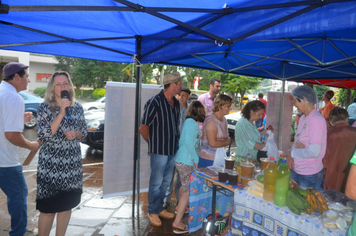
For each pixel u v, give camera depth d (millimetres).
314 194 2021
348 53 4246
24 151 7203
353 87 8633
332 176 3209
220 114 3225
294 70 6188
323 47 3932
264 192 2127
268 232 2092
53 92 2398
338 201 2109
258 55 4570
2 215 3516
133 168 3816
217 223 2811
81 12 2305
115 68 26953
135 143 3602
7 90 2479
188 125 3152
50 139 2322
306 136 2643
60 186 2371
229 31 2221
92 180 5113
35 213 3617
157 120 3273
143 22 2617
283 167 2010
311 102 2633
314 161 2684
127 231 3273
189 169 3207
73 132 2375
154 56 3141
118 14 2377
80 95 28000
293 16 1834
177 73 3281
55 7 1601
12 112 2408
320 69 5434
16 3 2018
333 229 1724
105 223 3457
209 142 3174
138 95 3521
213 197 2730
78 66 27000
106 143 3740
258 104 3234
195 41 2508
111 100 3723
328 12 1716
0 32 2785
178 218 3275
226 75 14852
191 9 2033
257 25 2035
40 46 3340
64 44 3334
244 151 3277
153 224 3453
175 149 3453
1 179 2684
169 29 2801
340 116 3250
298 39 3783
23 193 2850
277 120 6820
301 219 1855
